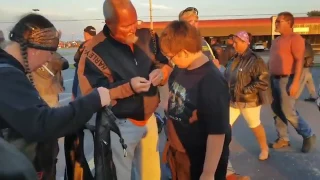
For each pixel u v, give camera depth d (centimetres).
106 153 200
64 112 147
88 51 220
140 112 226
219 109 186
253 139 511
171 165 222
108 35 218
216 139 189
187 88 197
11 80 140
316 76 1415
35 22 151
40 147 156
